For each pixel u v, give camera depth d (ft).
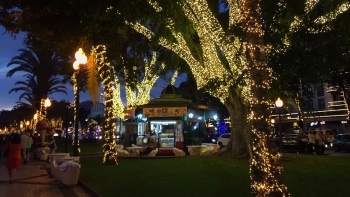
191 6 44.16
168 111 65.36
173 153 62.95
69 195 35.17
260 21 22.70
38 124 84.79
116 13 38.50
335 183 32.81
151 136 64.69
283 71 36.50
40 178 47.62
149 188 32.68
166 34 48.26
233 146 49.78
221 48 44.47
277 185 20.65
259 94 21.71
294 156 49.42
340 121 153.89
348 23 41.55
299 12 37.96
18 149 43.57
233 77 41.29
